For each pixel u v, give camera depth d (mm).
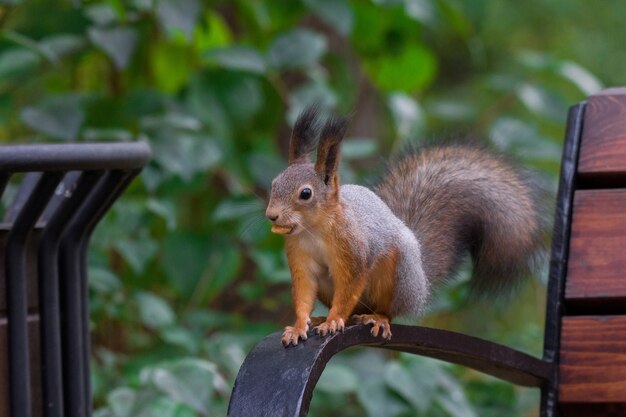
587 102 6273
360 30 7125
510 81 7391
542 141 6977
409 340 6105
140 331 6996
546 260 6332
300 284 6172
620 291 6211
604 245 6223
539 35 14266
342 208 6156
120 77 7094
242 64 6785
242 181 6879
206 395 6492
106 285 6719
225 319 6879
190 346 6734
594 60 13844
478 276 6344
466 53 14625
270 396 5984
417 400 6645
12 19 6984
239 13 7094
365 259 6156
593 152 6246
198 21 6828
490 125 7945
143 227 6781
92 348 6934
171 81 7012
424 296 6230
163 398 6504
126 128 6875
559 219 6234
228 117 6848
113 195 6176
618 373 6203
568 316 6219
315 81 6965
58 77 7293
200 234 6820
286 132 7559
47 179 6074
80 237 6180
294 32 6910
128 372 6770
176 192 6836
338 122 6160
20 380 6102
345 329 6066
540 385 6238
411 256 6203
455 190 6340
